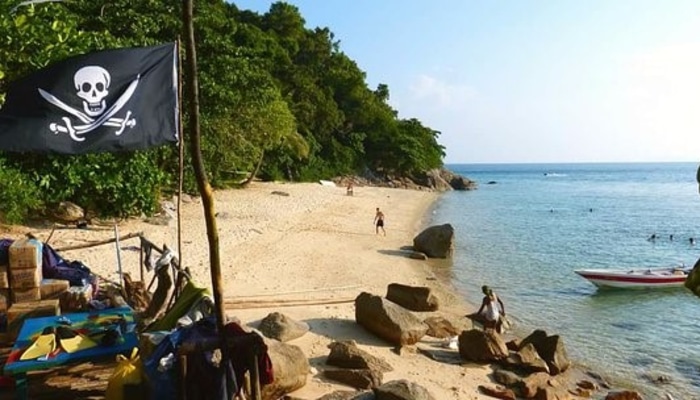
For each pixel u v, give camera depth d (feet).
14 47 28.99
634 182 447.42
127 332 25.31
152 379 19.48
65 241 64.23
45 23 31.48
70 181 53.67
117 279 50.75
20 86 23.41
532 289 73.41
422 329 44.70
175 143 27.50
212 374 18.72
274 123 146.82
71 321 26.73
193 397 18.61
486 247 107.76
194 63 18.88
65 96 23.68
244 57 126.82
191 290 26.61
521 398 37.40
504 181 462.19
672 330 56.90
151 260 39.42
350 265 76.95
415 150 286.25
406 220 141.38
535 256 98.94
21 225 67.51
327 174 245.24
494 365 41.91
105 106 24.41
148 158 72.59
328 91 271.69
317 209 138.41
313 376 35.42
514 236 124.67
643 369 46.14
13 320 27.63
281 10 288.92
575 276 82.07
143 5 93.45
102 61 24.62
